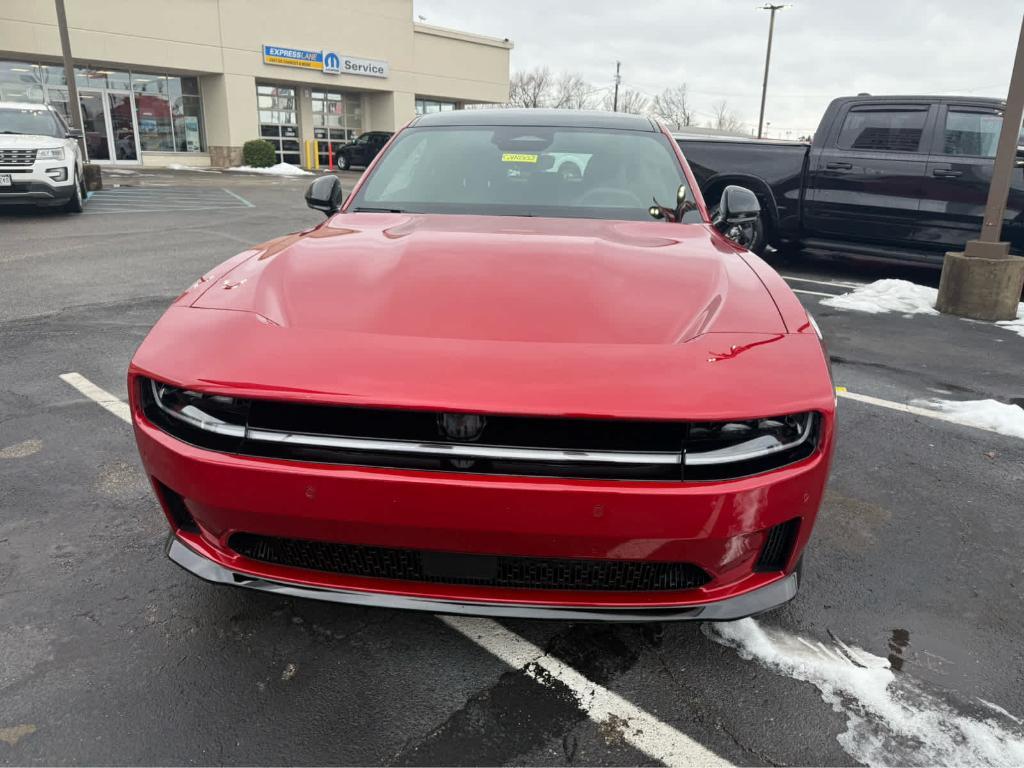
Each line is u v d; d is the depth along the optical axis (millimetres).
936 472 3336
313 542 1783
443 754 1715
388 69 30203
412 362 1690
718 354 1748
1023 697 1941
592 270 2141
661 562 1725
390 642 2090
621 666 2016
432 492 1622
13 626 2111
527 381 1636
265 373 1691
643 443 1641
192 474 1731
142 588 2307
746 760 1719
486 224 2662
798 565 1881
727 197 3049
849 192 7617
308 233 2617
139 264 7738
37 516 2721
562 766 1690
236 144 26328
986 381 4738
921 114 7312
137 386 1841
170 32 23938
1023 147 6875
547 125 3422
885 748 1759
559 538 1638
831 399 1719
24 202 10750
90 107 24062
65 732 1745
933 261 7418
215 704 1846
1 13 20625
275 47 26531
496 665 2010
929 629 2217
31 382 4137
